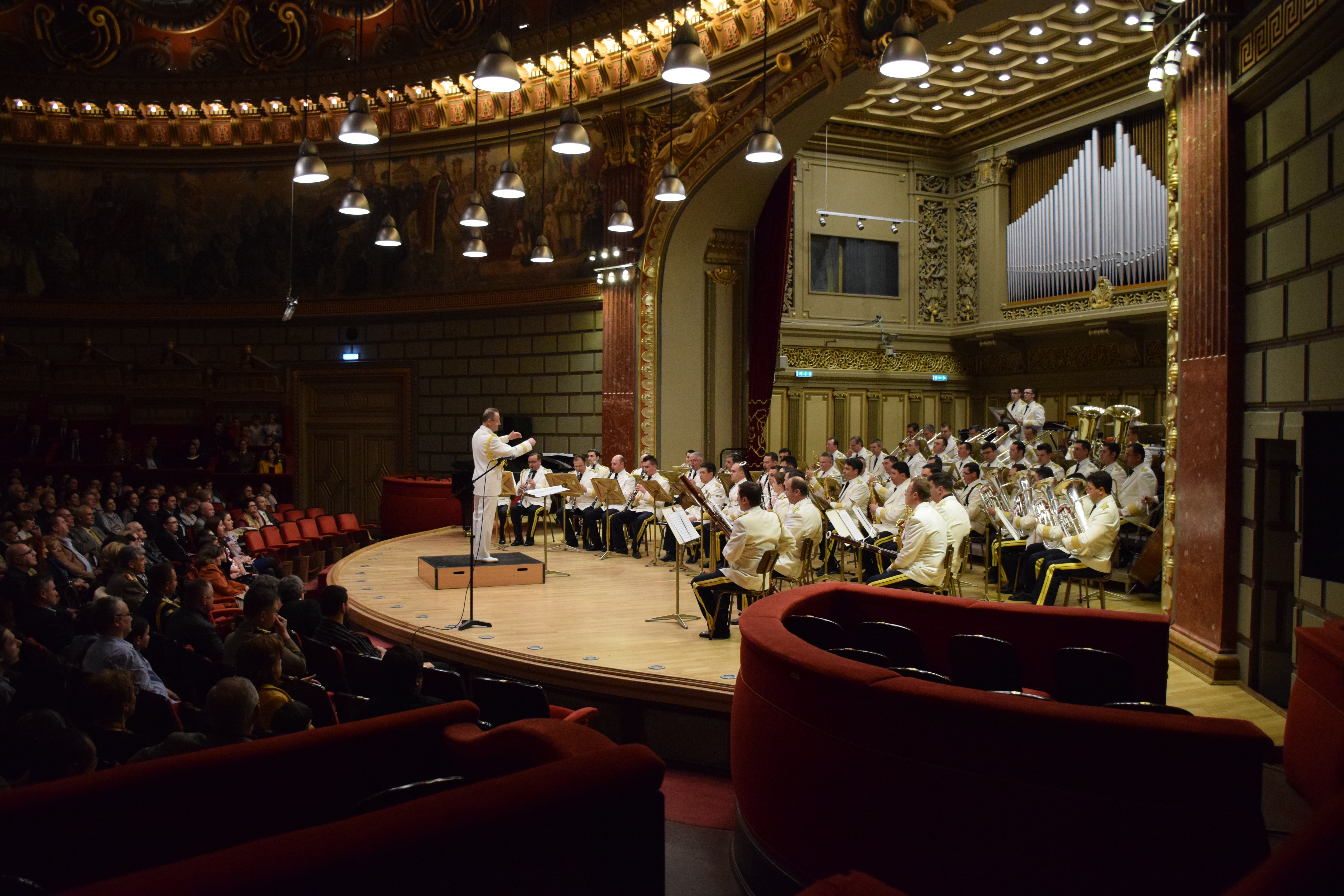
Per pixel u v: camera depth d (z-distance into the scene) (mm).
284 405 19312
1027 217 18484
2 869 2322
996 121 18719
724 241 15828
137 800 2541
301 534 14109
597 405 16562
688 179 14359
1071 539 8172
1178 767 2992
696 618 8664
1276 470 6668
